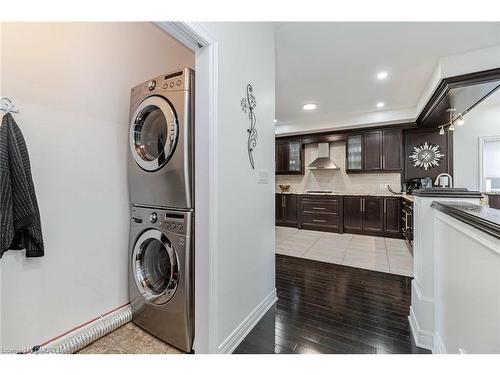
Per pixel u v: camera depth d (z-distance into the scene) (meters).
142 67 2.00
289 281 2.56
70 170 1.56
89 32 1.65
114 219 1.82
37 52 1.39
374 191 5.21
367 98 3.99
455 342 1.16
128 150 1.79
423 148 4.77
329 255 3.48
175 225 1.47
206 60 1.35
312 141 5.73
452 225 1.19
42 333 1.42
